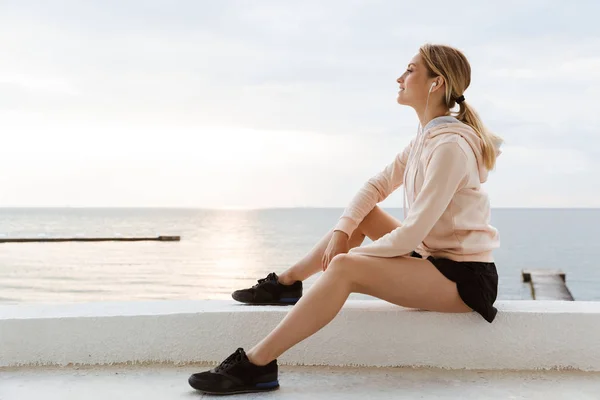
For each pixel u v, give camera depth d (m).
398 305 2.08
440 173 1.91
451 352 2.15
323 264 2.18
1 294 21.27
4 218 156.12
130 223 112.81
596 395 1.89
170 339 2.19
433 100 2.10
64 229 80.62
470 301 1.98
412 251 2.08
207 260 32.97
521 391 1.92
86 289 22.42
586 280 25.59
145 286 23.14
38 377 2.05
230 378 1.83
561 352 2.14
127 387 1.95
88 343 2.18
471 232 1.99
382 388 1.95
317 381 2.02
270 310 2.17
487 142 2.02
